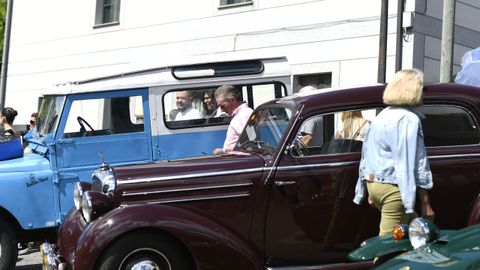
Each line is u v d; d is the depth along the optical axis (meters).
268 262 4.88
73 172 6.84
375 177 4.43
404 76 4.35
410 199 4.23
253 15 13.34
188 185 4.86
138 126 7.21
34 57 19.11
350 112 5.02
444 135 4.99
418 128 4.31
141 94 7.24
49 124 7.08
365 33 11.46
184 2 14.72
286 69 7.78
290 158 4.90
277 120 5.21
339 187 4.89
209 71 7.50
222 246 4.68
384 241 3.94
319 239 4.89
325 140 4.98
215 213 4.85
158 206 4.72
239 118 6.62
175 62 7.41
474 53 7.74
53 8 18.39
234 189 4.87
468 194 4.93
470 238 3.53
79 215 5.16
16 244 6.56
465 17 12.36
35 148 7.27
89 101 7.00
